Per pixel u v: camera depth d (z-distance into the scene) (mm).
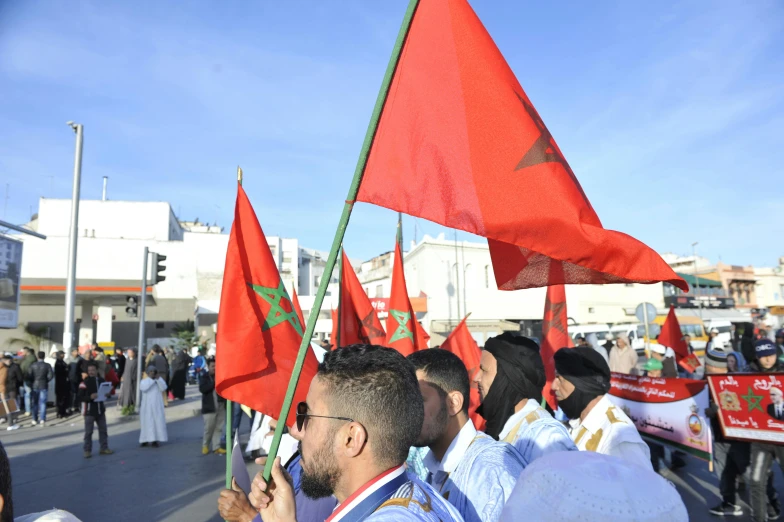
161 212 53219
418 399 1559
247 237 3115
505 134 2248
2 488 1422
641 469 1303
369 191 2309
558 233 2119
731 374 5715
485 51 2359
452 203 2230
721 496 6359
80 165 18391
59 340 46062
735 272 61562
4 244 14375
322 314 38000
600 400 2939
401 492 1438
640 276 2055
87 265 46281
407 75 2391
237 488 2027
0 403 13336
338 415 1486
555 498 1215
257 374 2969
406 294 5625
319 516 2164
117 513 6848
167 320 49469
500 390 2613
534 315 42500
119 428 13391
